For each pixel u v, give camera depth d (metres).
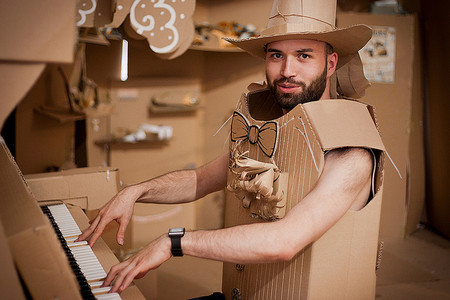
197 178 1.74
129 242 3.29
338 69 1.56
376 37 3.91
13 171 1.28
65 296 0.84
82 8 1.73
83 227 1.62
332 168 1.24
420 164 4.19
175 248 1.20
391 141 4.00
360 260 1.36
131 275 1.14
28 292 0.89
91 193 1.92
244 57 3.93
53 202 1.85
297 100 1.38
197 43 3.51
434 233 4.21
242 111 1.56
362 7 4.28
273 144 1.35
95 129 3.56
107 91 3.71
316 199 1.18
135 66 3.82
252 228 1.17
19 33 0.70
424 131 4.29
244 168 1.31
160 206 4.15
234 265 1.60
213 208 4.24
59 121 3.30
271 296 1.40
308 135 1.26
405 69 3.97
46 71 3.17
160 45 1.90
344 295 1.35
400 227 4.09
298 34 1.30
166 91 3.98
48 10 0.71
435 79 4.03
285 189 1.32
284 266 1.35
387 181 4.04
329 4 1.43
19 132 3.10
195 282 3.23
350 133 1.25
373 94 3.94
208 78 4.18
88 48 3.54
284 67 1.37
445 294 3.04
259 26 3.88
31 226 0.83
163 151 4.06
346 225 1.30
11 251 0.81
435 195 4.19
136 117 3.88
